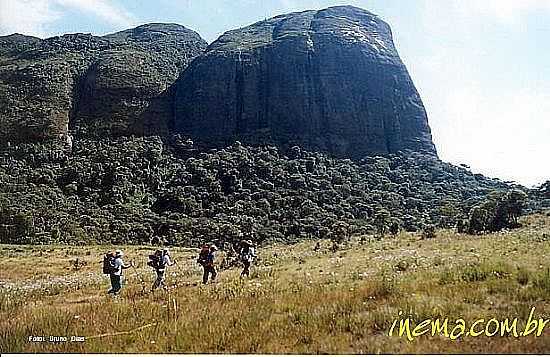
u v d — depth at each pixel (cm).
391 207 10812
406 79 16050
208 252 2389
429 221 9450
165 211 10294
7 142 11669
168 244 8806
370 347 942
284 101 14312
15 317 1440
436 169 13938
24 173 10681
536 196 9575
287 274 2391
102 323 1284
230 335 1071
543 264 1686
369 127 14562
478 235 5506
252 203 10494
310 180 11562
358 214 10450
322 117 14325
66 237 8394
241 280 2212
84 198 10350
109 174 10912
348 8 18125
